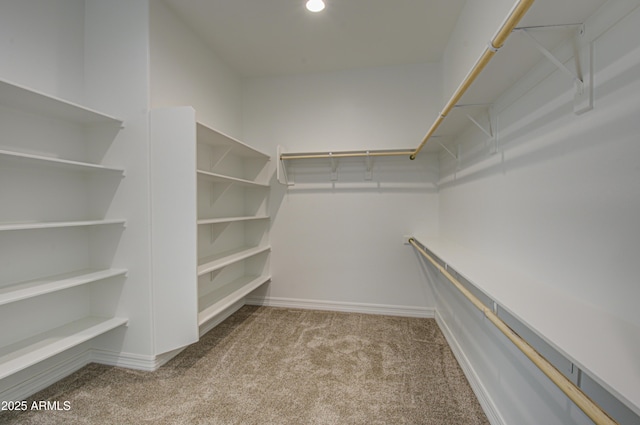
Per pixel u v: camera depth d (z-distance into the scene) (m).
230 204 3.02
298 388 1.78
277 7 2.12
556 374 0.71
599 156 0.89
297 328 2.68
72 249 1.92
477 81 1.37
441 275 2.68
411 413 1.57
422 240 2.60
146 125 1.92
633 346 0.68
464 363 1.95
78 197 1.95
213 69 2.72
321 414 1.56
